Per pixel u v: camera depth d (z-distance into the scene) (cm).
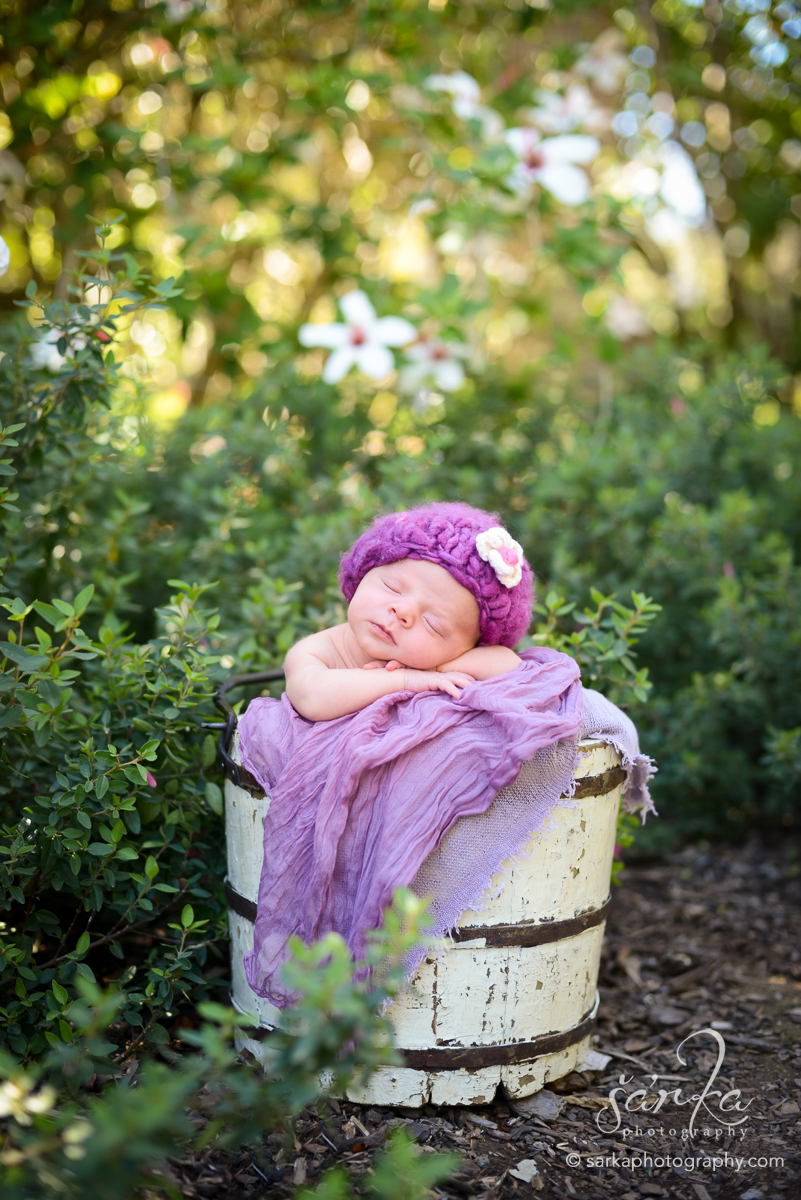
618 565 330
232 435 326
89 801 178
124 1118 105
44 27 321
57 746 188
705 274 619
